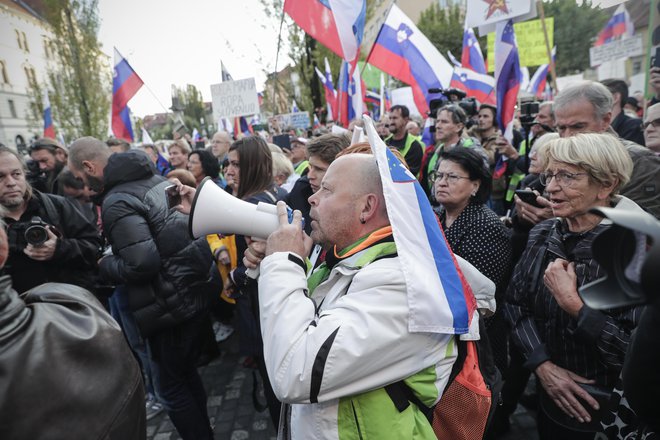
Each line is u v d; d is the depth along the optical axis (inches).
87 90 623.5
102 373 34.2
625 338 53.0
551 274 59.4
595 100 86.5
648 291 17.6
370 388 38.0
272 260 44.3
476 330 44.5
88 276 101.0
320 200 46.7
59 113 666.8
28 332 31.6
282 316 40.8
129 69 253.4
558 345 62.3
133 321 120.3
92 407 32.5
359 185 45.0
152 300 85.7
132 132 260.2
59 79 668.1
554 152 60.8
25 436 29.0
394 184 40.6
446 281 40.1
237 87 298.5
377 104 333.4
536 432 98.7
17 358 29.9
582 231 61.1
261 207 51.4
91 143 107.8
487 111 183.2
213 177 163.3
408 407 40.3
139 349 122.0
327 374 36.6
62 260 93.1
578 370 60.2
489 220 81.7
